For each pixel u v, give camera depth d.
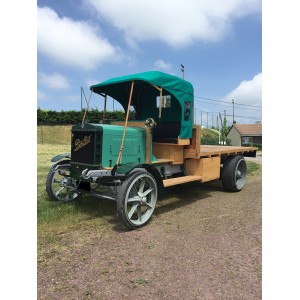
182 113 5.15
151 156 4.99
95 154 4.22
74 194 5.43
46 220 4.21
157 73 4.75
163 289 2.53
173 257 3.15
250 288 2.54
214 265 2.96
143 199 4.16
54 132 31.41
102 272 2.83
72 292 2.49
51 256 3.16
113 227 4.10
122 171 3.92
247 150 7.29
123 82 4.92
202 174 5.55
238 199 5.85
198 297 2.41
